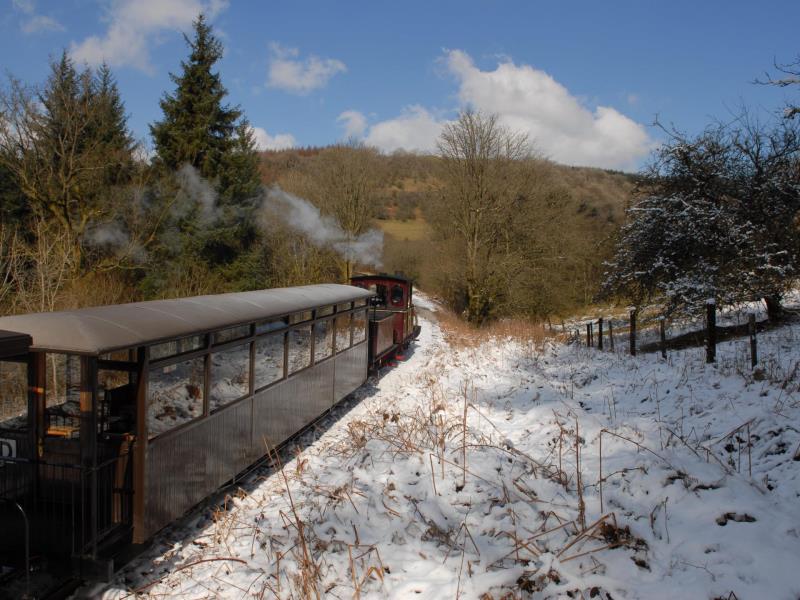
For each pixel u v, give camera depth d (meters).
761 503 4.84
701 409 8.02
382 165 37.69
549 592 4.18
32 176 21.00
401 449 7.37
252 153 30.05
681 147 15.15
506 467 6.54
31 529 5.05
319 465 8.00
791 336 12.58
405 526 5.38
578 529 4.98
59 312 5.24
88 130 22.47
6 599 4.77
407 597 4.32
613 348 16.95
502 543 4.98
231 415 7.11
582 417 8.39
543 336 21.25
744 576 3.95
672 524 4.83
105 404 5.32
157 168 25.92
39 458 5.20
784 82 12.29
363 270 39.44
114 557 5.05
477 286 30.00
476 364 16.55
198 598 4.79
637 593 4.03
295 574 4.73
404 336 18.95
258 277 28.86
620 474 6.01
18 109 20.14
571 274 30.09
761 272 14.09
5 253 16.36
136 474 5.31
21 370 5.22
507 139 29.48
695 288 14.16
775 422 6.61
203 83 27.36
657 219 15.40
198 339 6.35
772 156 14.61
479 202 29.20
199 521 6.57
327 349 10.80
